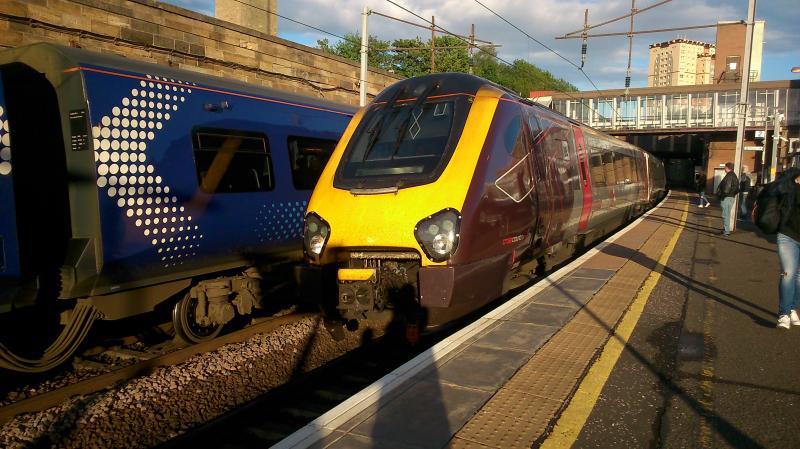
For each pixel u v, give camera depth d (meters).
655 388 4.30
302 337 7.35
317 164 9.17
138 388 5.63
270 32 18.98
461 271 5.38
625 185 14.99
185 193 6.73
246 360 6.54
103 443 4.79
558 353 4.95
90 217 5.82
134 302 6.36
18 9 9.22
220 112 7.32
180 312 7.07
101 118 5.87
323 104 9.57
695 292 7.32
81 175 5.83
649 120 50.38
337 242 5.74
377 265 5.69
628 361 4.84
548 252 8.37
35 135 6.16
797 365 4.80
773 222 5.68
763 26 55.38
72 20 10.02
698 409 3.96
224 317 7.34
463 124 6.14
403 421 3.68
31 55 6.05
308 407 5.36
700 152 55.81
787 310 5.75
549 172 7.56
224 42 13.13
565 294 7.05
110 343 7.26
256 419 5.08
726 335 5.58
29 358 6.05
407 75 49.25
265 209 7.97
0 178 5.23
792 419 3.83
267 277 8.12
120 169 6.03
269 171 8.12
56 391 5.38
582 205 9.45
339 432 3.53
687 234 13.77
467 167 5.73
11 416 5.02
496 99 6.50
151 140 6.38
